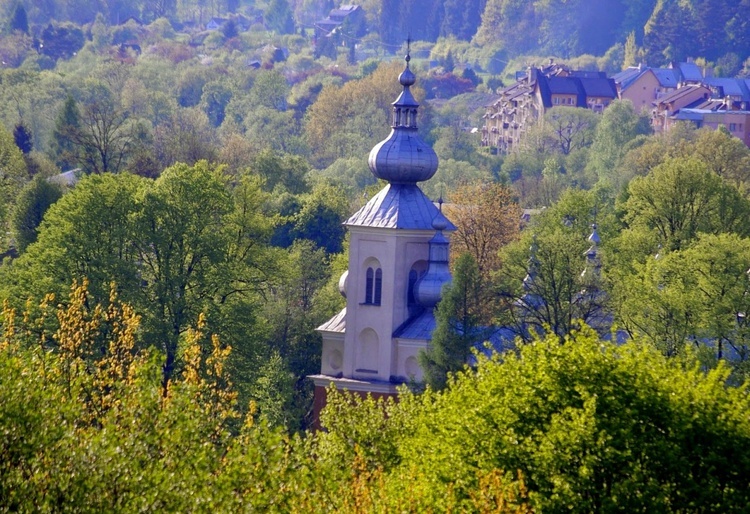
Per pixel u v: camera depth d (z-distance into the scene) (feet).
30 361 404.16
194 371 471.21
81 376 419.95
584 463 466.70
